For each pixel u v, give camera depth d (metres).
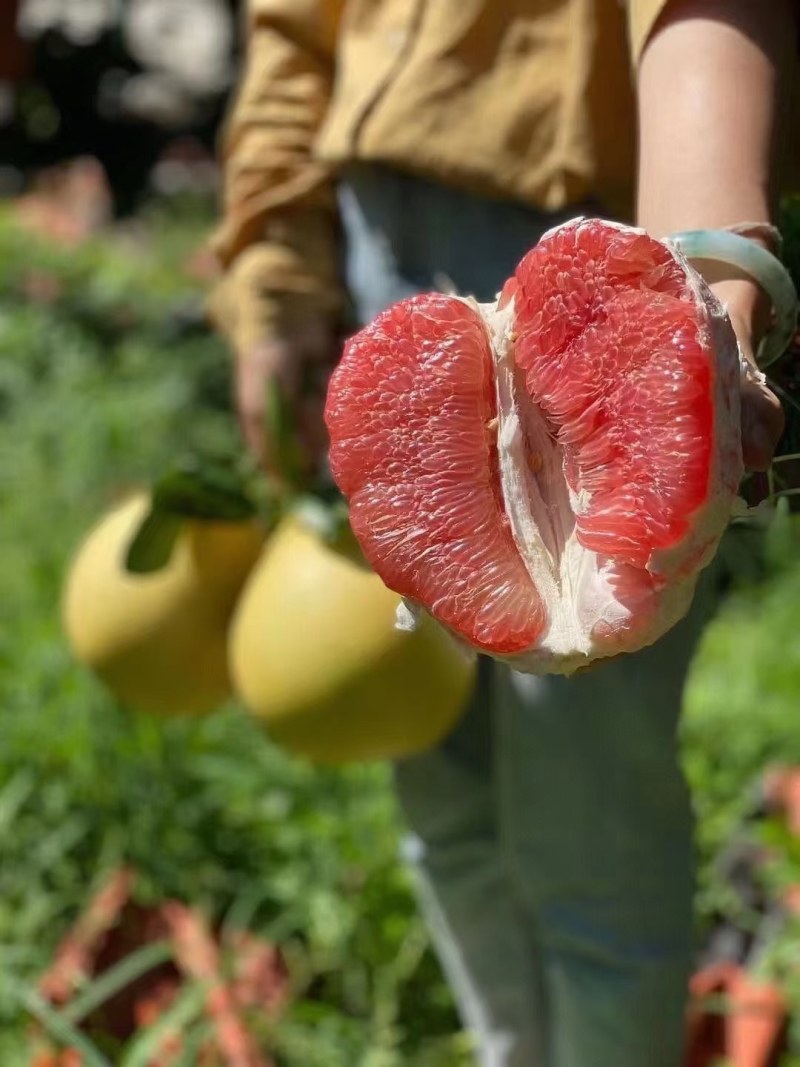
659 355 0.57
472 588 0.61
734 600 2.14
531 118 1.01
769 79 0.72
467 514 0.62
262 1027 1.35
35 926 1.47
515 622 0.61
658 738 1.05
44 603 2.04
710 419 0.57
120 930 1.43
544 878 1.09
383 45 1.08
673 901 1.10
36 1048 1.24
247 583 1.13
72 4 6.26
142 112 5.88
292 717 1.03
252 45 1.25
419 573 0.62
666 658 1.04
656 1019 1.10
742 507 0.62
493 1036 1.18
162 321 3.34
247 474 1.13
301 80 1.22
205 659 1.14
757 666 1.94
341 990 1.48
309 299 1.21
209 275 3.82
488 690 1.14
